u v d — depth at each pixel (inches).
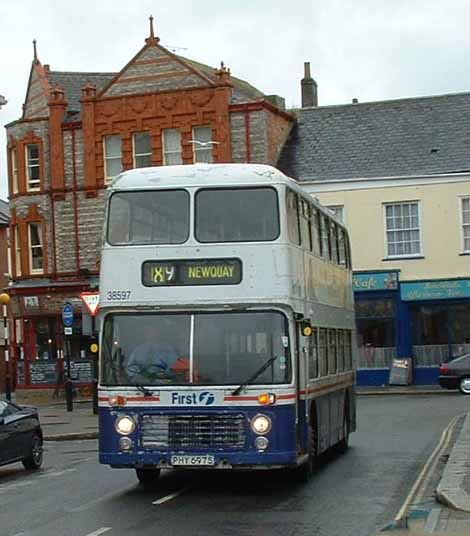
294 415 605.6
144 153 1932.8
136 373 612.7
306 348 652.1
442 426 1075.3
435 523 493.7
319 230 765.9
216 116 1886.1
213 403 601.6
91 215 1967.3
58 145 1994.3
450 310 1831.9
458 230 1834.4
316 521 524.7
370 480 684.1
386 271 1845.5
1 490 716.7
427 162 1871.3
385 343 1850.4
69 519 550.9
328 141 1969.7
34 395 1957.4
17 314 2004.2
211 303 615.2
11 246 2041.1
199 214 627.5
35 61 2085.4
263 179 631.2
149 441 605.6
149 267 624.4
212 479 708.0
